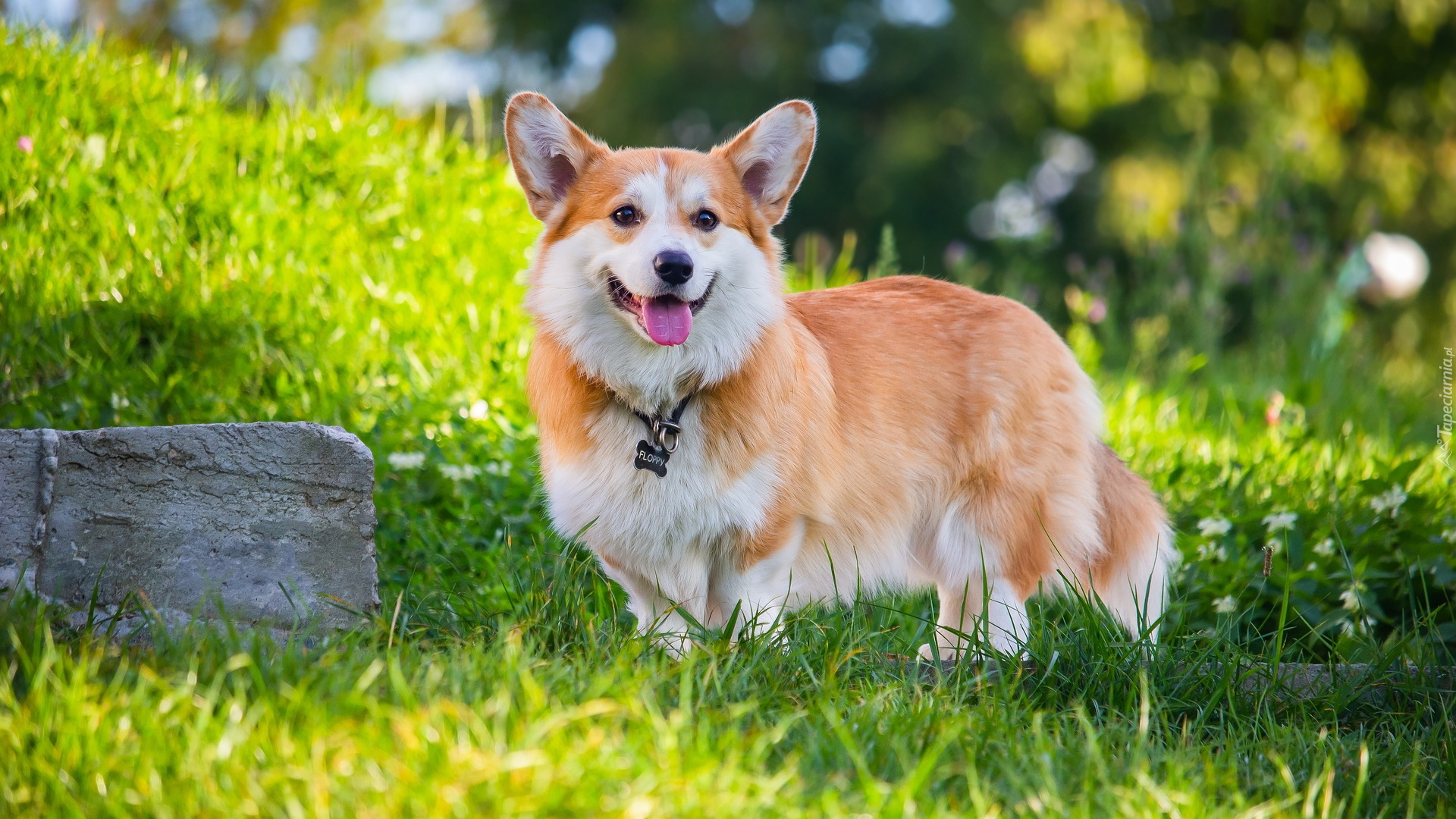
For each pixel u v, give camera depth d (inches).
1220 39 772.6
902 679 130.6
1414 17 722.2
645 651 133.4
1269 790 117.6
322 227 243.4
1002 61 717.3
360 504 137.2
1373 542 183.2
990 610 165.5
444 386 217.9
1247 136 701.3
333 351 217.5
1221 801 115.8
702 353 144.1
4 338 191.5
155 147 241.0
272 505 134.1
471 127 314.2
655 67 713.6
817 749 110.3
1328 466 226.1
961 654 145.6
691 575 149.5
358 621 133.2
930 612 181.8
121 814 94.8
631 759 100.9
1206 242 345.1
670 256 137.7
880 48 729.0
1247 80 744.3
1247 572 179.6
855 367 163.8
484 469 193.6
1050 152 749.9
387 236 251.0
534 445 204.7
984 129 729.6
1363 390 314.5
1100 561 174.2
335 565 135.5
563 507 148.9
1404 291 384.8
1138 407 264.8
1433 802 121.5
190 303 213.9
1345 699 140.6
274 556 133.5
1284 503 203.0
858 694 127.3
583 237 147.8
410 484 185.8
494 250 255.8
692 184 147.8
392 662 109.4
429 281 242.7
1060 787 110.6
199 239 233.0
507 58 768.3
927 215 716.0
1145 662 140.6
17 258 207.8
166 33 606.9
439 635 136.9
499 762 95.1
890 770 110.6
